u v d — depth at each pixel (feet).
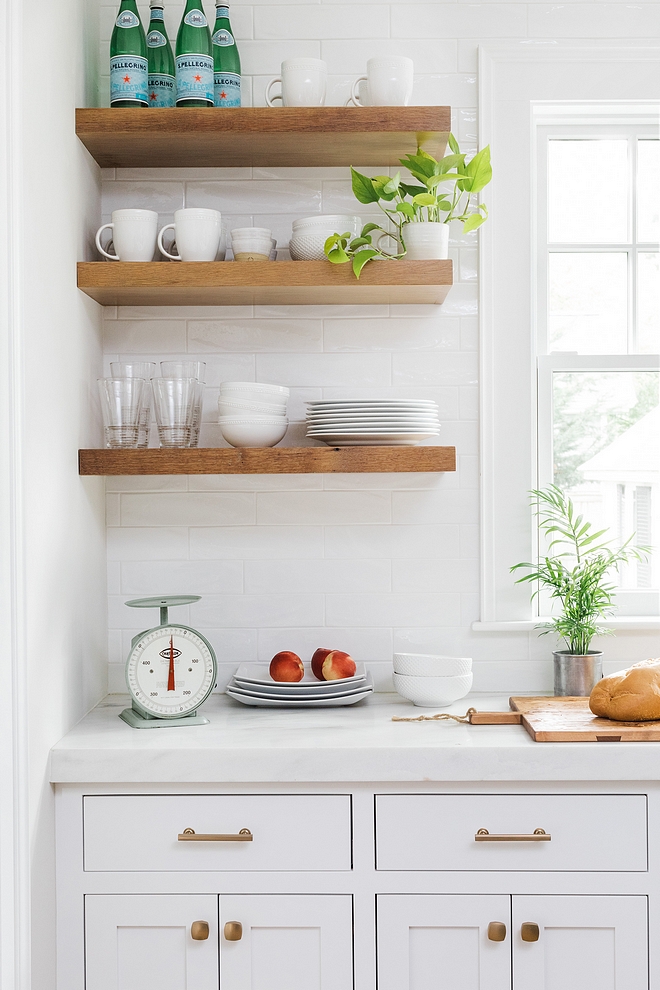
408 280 5.74
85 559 5.96
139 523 6.60
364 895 5.14
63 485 5.41
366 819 5.14
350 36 6.52
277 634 6.61
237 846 5.15
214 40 6.13
